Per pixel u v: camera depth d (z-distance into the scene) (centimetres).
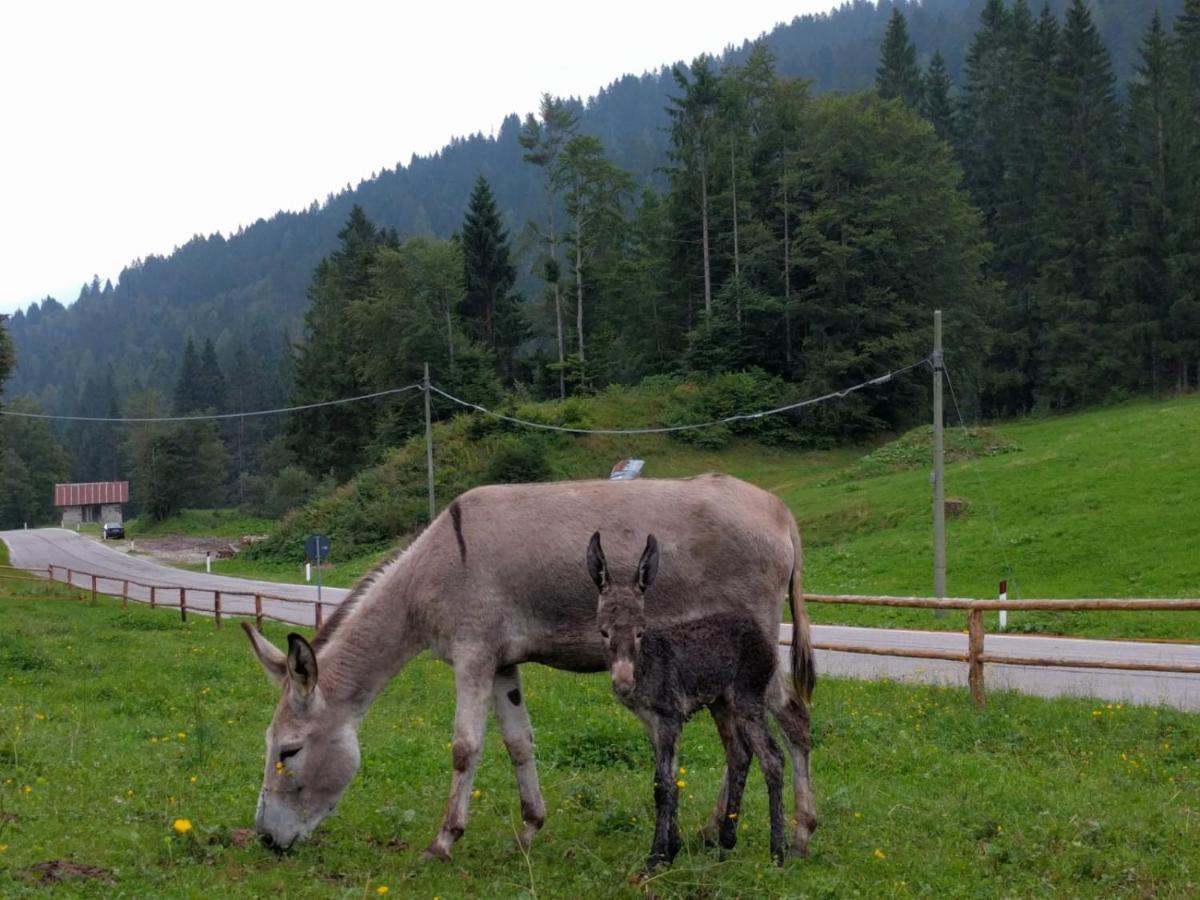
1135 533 2816
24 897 523
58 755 888
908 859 637
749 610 669
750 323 7069
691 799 777
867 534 3647
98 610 3097
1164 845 640
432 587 656
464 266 8169
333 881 595
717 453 6231
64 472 13412
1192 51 8256
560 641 651
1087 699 1199
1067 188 7462
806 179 6994
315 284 9444
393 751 951
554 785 823
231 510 10575
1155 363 7000
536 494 673
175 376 19638
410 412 7094
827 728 1059
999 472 3947
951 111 9169
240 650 2014
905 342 6353
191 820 682
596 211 7950
